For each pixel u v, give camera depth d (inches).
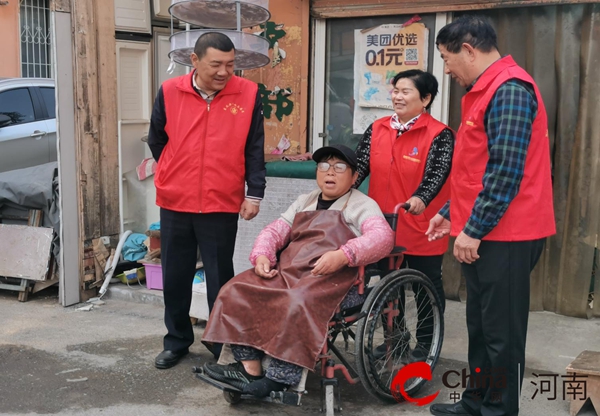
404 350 137.6
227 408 126.5
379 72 191.2
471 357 118.6
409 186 136.5
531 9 171.2
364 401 129.6
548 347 156.3
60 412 124.6
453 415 121.1
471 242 104.1
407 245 138.6
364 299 124.6
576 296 174.6
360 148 144.3
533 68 172.9
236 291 117.9
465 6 174.7
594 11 164.6
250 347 118.3
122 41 208.1
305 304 111.6
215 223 139.2
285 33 197.3
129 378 140.0
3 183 200.5
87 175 190.9
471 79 108.3
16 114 283.7
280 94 200.8
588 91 167.3
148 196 213.2
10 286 195.6
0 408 126.0
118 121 199.8
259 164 139.9
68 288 189.3
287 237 130.6
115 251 199.8
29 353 153.5
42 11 410.6
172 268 143.8
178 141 136.8
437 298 133.2
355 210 124.7
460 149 109.0
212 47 126.2
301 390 114.6
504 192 100.7
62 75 182.1
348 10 188.7
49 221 199.2
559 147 171.8
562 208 173.6
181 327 147.6
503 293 107.0
